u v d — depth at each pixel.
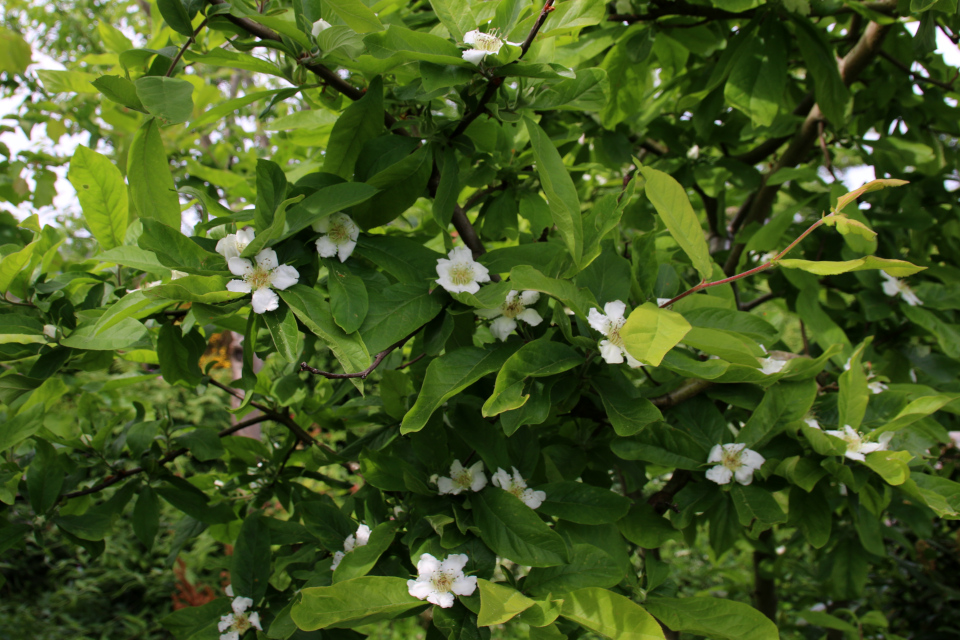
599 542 0.69
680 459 0.71
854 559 0.94
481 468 0.69
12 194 1.18
